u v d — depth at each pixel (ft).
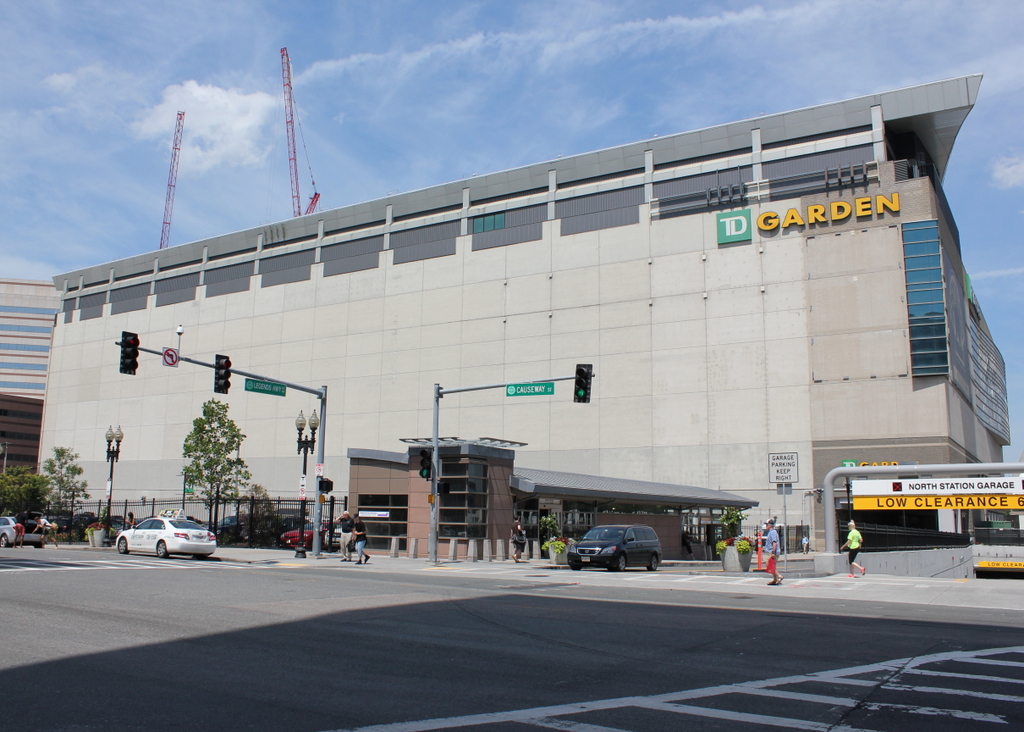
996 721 23.93
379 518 123.44
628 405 189.37
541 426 199.31
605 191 201.05
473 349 211.82
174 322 270.46
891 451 161.89
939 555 131.54
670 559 148.66
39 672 28.43
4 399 382.83
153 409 268.41
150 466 263.90
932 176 187.21
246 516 157.28
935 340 161.27
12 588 55.57
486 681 28.66
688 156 192.13
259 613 45.27
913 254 165.99
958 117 171.53
